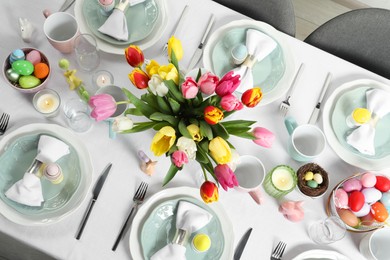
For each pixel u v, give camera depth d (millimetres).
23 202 959
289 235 1062
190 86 720
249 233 1049
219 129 804
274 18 1359
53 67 1122
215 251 999
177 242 978
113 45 1156
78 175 1022
